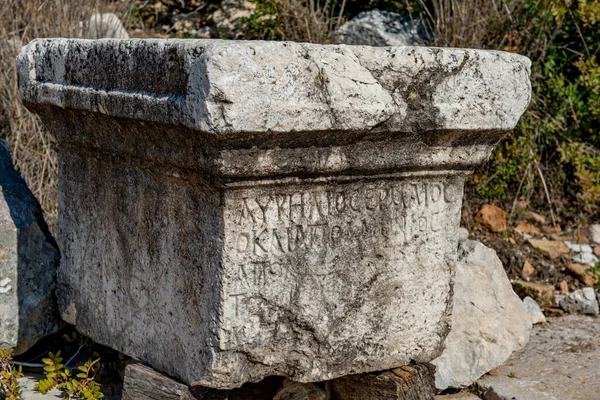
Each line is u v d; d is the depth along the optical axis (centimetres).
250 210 288
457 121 309
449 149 319
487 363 384
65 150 364
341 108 282
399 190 320
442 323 342
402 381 328
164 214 312
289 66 271
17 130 552
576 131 616
